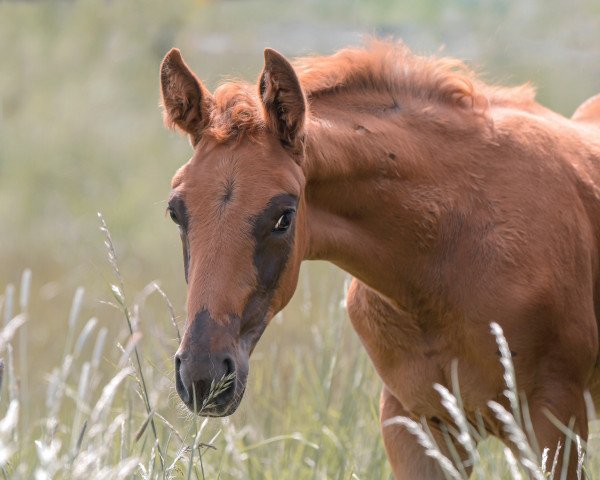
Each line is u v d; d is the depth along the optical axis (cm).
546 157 809
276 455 952
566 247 786
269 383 1058
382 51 809
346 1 4116
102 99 2917
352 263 773
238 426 986
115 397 1118
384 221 768
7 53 3039
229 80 770
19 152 2639
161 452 766
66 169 2600
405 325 796
